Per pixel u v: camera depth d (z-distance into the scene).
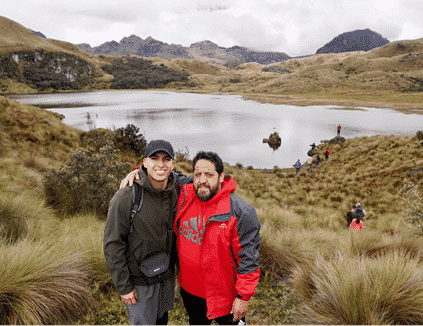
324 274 3.14
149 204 1.62
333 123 52.25
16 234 3.84
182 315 2.77
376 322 2.42
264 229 4.49
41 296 2.40
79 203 6.39
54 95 161.62
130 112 64.50
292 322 2.73
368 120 57.56
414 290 2.66
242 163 25.05
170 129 41.41
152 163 1.54
